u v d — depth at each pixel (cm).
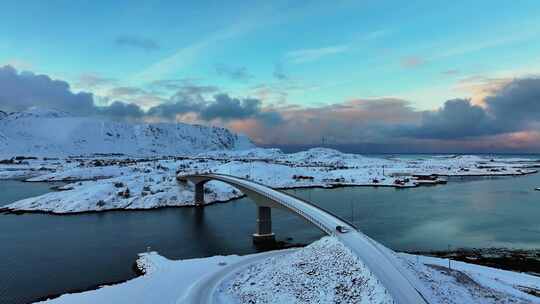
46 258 7438
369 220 10825
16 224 11112
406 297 3656
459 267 6281
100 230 10194
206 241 8900
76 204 13650
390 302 3634
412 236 8894
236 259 6812
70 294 5094
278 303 4550
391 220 10800
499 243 8244
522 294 5072
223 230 10138
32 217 12306
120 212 13238
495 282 5522
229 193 16950
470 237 8756
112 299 4797
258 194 9294
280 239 9025
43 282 6084
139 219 11900
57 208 13488
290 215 12031
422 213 11888
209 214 12794
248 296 4922
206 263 6531
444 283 4775
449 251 7656
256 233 9150
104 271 6631
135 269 6738
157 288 5209
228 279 5606
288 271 5266
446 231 9375
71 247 8312
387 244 8219
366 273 4331
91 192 14825
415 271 4775
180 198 15188
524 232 9188
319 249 5569
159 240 9000
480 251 7638
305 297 4481
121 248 8225
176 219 11875
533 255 7362
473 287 5044
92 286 5903
